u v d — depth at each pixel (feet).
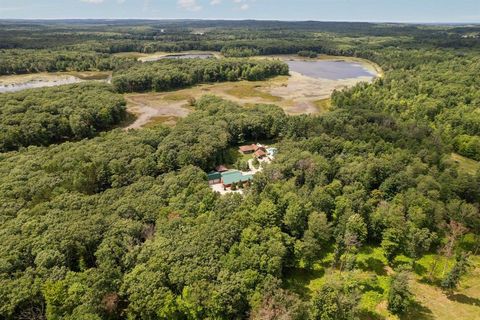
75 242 167.84
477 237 213.25
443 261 200.44
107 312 147.54
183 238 175.22
